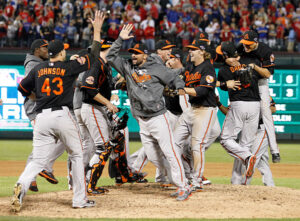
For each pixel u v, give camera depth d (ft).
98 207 76.07
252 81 96.89
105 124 85.76
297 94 219.61
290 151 198.39
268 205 77.97
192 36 236.43
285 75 219.82
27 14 241.76
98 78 82.53
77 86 87.76
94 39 74.59
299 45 238.27
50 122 71.67
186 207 75.82
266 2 261.65
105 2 255.91
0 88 224.94
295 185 113.09
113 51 78.13
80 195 75.56
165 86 82.64
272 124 101.71
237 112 98.17
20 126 227.20
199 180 88.79
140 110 79.10
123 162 92.53
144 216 69.82
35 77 73.72
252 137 99.14
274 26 246.47
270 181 102.32
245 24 244.63
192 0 257.14
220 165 158.40
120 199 82.02
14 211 72.38
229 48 97.04
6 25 242.37
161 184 93.50
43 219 66.39
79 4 247.09
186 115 90.33
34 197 84.94
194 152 88.12
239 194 86.22
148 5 253.03
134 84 78.18
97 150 86.63
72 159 74.95
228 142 98.48
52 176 87.92
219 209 74.64
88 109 84.33
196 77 86.07
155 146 82.23
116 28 235.40
